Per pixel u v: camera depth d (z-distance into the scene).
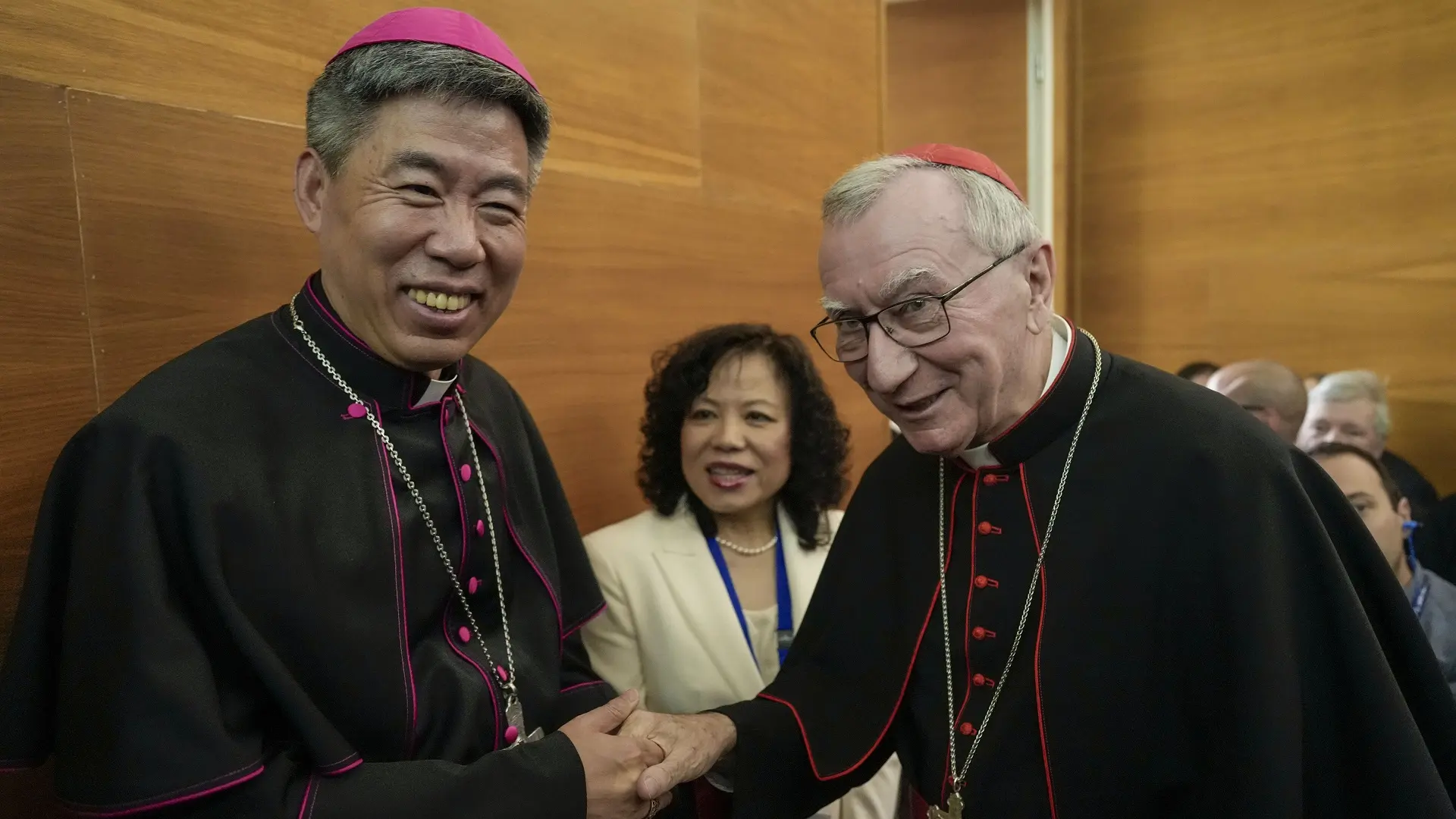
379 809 1.12
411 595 1.32
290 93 1.87
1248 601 1.34
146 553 1.08
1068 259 5.42
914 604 1.69
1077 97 5.36
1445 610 2.65
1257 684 1.30
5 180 1.43
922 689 1.65
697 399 2.21
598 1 2.65
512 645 1.49
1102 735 1.43
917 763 1.68
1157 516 1.45
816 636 1.85
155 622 1.05
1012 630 1.54
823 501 2.31
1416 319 4.60
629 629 2.18
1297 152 4.84
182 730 1.02
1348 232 4.75
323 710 1.20
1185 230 5.18
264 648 1.11
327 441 1.28
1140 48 5.19
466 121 1.20
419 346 1.28
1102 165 5.37
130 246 1.60
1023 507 1.57
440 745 1.30
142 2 1.61
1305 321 4.90
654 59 2.88
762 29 3.40
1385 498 2.67
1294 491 1.41
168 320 1.66
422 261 1.22
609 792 1.34
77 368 1.53
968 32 5.22
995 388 1.45
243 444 1.20
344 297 1.30
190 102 1.69
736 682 2.11
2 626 1.41
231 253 1.76
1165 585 1.44
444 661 1.35
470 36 1.25
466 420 1.50
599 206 2.68
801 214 3.66
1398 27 4.53
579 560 1.80
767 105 3.44
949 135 5.34
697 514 2.31
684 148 3.03
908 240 1.36
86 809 1.01
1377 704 1.30
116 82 1.58
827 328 3.83
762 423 2.17
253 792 1.07
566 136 2.56
